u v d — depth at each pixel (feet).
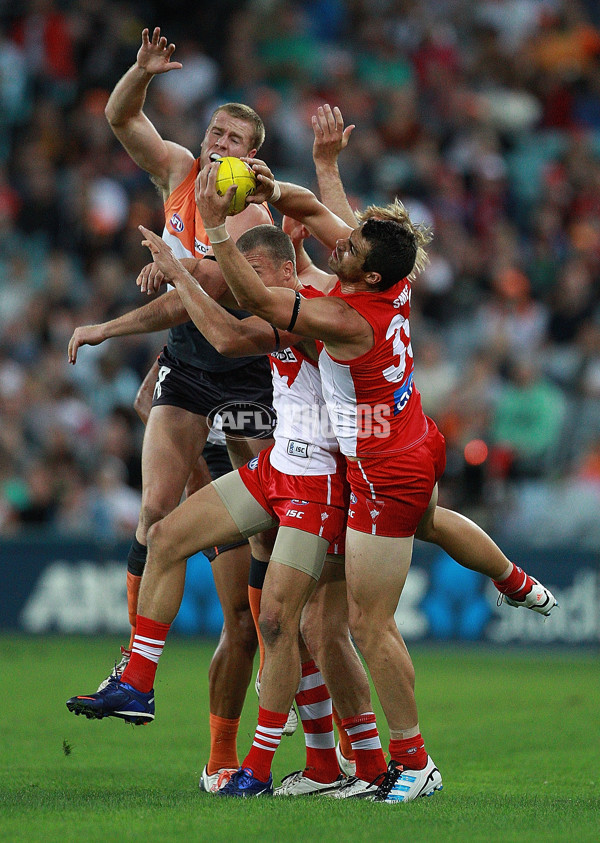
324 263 161.48
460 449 145.69
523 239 192.75
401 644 54.65
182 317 59.67
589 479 146.61
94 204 173.37
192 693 98.84
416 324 165.99
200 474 71.05
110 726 82.17
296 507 55.21
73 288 168.35
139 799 53.78
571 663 121.19
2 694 96.27
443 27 221.66
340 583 58.29
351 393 53.67
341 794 56.70
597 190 199.21
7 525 139.74
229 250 51.67
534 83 216.95
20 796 55.21
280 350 55.67
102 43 195.11
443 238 179.63
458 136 200.54
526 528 143.33
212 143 65.67
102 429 147.02
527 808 51.52
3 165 179.73
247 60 200.13
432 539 58.90
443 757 70.59
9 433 144.56
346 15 216.95
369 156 185.37
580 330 169.78
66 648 126.82
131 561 63.72
